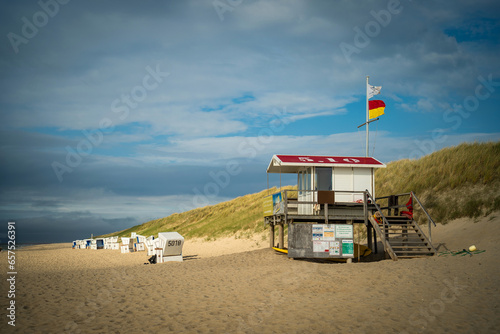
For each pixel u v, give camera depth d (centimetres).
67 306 1041
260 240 2973
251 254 2094
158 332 805
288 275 1378
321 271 1405
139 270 1758
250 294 1130
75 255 3025
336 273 1337
